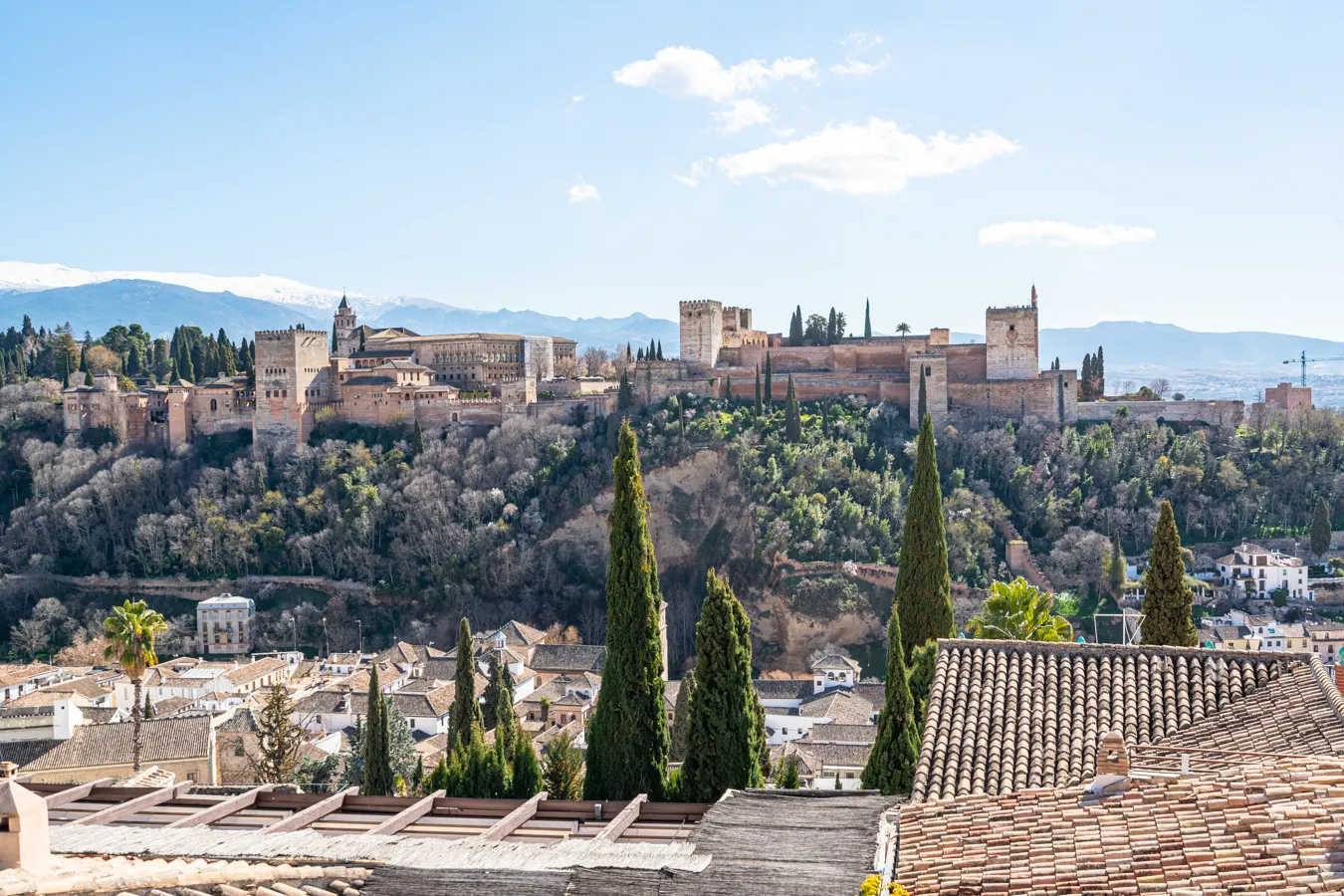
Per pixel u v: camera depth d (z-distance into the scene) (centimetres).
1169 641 4522
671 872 2312
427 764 8894
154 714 10675
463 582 17150
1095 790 2494
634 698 4225
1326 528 15350
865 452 17438
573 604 16825
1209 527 16425
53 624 17438
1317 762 2416
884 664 14388
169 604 18100
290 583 18112
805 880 2280
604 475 17612
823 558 15638
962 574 14862
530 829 2831
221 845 2484
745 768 4012
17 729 8588
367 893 2248
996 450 17225
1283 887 1939
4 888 1869
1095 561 15025
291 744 8238
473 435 19788
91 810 3002
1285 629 12500
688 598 16462
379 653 14462
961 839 2405
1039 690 3212
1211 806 2261
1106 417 18538
